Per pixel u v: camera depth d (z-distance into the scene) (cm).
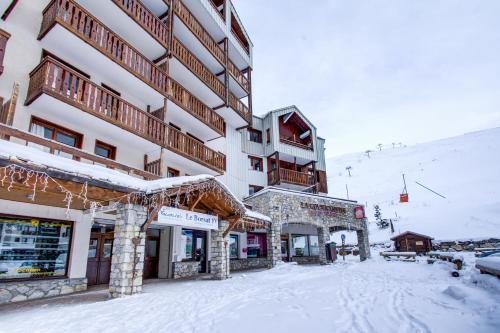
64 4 869
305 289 771
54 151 880
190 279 1109
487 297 496
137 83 1113
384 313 473
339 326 407
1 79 784
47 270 811
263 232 1833
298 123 2203
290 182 1923
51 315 520
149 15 1205
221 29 1717
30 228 793
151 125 1095
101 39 974
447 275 971
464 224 3014
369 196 6738
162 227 1273
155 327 437
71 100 826
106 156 1057
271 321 448
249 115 1881
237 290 785
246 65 2016
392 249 2616
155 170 1130
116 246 732
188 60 1395
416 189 6247
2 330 434
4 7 795
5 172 473
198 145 1362
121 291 687
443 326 382
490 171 6100
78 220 884
